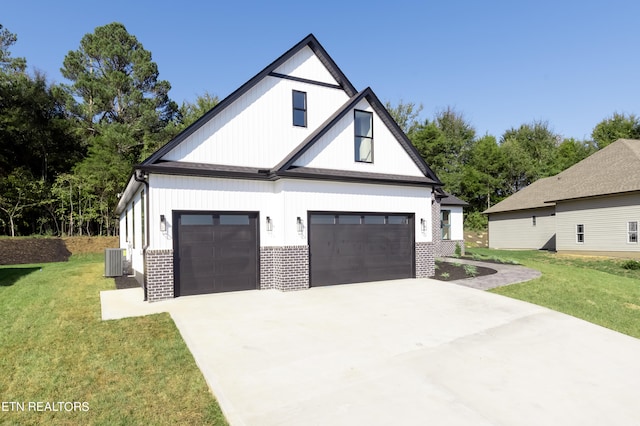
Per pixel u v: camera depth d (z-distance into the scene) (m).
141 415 4.10
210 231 10.44
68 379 4.95
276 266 11.04
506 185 44.12
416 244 13.30
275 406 4.23
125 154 30.00
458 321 7.79
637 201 19.05
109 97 30.97
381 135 13.31
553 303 9.92
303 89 12.66
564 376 5.30
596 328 7.62
